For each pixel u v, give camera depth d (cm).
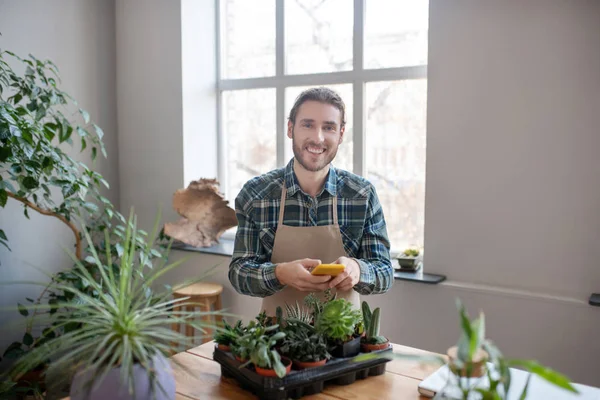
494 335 271
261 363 129
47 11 337
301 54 355
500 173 267
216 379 148
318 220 208
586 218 251
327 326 144
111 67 385
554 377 87
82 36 362
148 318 125
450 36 274
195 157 376
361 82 330
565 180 253
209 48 381
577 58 246
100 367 113
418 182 319
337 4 338
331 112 192
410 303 290
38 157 274
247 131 382
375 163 332
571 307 252
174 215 375
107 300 120
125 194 394
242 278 193
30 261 331
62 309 288
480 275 277
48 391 117
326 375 138
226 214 368
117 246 286
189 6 363
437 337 284
